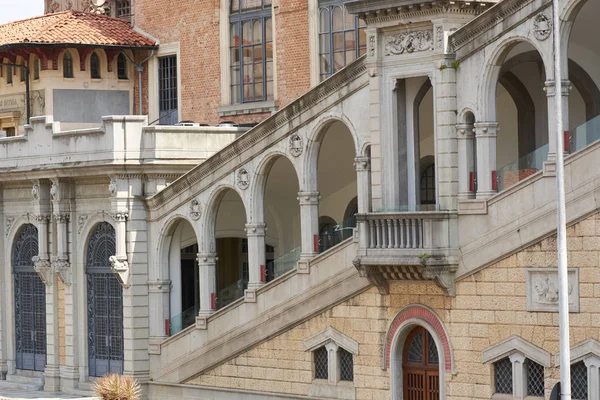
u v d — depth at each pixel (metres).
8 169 59.38
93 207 56.31
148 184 54.44
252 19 60.50
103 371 56.59
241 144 50.16
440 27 42.28
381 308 44.69
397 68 43.62
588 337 38.97
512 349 40.84
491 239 41.31
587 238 39.03
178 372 52.84
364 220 43.81
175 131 54.22
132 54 65.94
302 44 57.78
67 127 64.88
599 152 38.72
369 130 45.38
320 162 52.00
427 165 49.16
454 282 42.31
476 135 41.88
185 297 56.94
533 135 45.78
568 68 44.44
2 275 61.91
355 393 45.69
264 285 49.09
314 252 47.66
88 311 57.25
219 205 53.81
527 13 40.47
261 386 49.34
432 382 43.69
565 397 35.16
